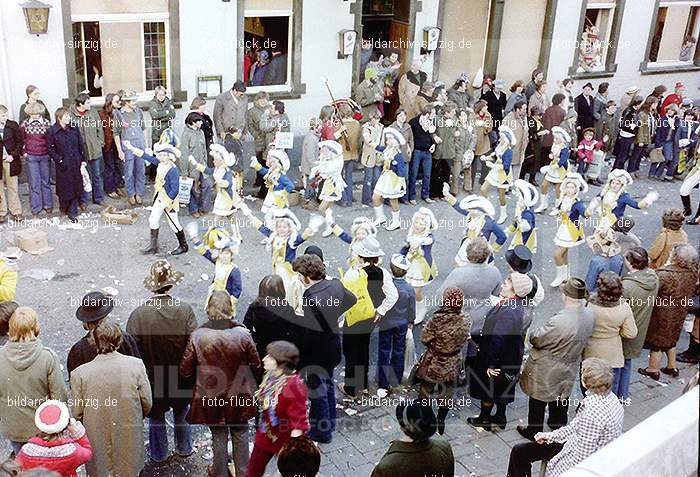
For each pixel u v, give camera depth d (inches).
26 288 315.6
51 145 370.3
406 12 480.1
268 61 451.8
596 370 197.6
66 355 274.2
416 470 174.6
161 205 250.5
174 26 424.8
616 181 338.6
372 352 230.5
